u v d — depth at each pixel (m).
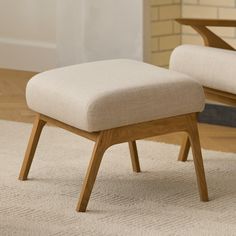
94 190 3.48
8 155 3.97
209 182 3.60
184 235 3.02
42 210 3.26
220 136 4.32
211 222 3.15
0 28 5.90
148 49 5.15
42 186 3.53
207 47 3.87
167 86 3.23
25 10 5.80
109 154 3.96
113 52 5.27
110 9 5.22
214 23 3.94
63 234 3.02
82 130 3.24
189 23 3.92
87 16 5.30
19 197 3.40
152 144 4.12
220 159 3.91
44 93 3.34
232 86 3.61
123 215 3.21
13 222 3.14
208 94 3.80
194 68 3.80
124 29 5.19
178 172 3.73
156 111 3.22
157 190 3.49
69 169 3.75
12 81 5.49
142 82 3.23
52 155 3.95
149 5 5.09
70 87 3.24
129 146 3.70
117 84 3.21
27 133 4.36
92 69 3.46
